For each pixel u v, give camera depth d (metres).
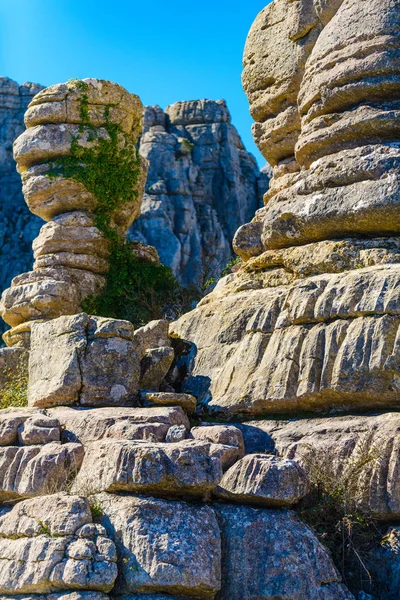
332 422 10.37
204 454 9.12
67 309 17.20
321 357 10.71
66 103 17.88
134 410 10.86
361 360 10.27
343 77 12.78
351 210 12.02
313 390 10.58
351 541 9.23
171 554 8.42
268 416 11.12
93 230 17.91
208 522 8.85
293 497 8.98
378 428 9.77
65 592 8.29
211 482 8.97
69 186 17.84
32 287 17.28
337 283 11.01
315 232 12.59
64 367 11.75
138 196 19.03
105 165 18.09
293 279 12.51
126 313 17.84
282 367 10.99
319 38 13.62
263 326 11.63
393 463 9.41
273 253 13.05
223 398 11.48
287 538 8.81
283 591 8.52
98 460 9.48
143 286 18.27
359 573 9.19
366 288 10.66
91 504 9.06
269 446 10.45
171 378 12.39
